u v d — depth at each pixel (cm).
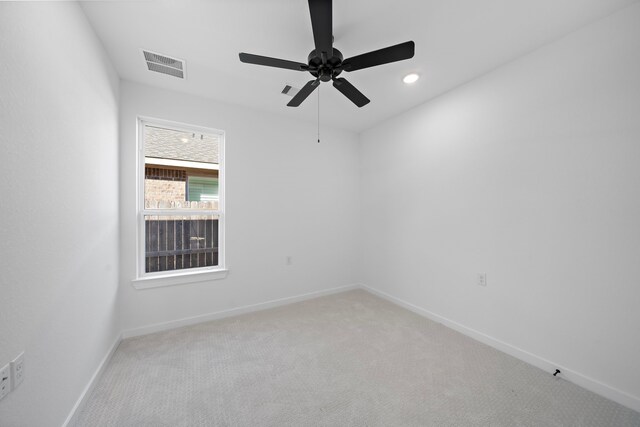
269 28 167
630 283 146
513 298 201
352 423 136
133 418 138
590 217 161
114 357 196
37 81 106
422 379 172
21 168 96
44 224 110
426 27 166
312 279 338
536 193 187
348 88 185
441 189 259
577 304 167
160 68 212
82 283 146
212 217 288
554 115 177
